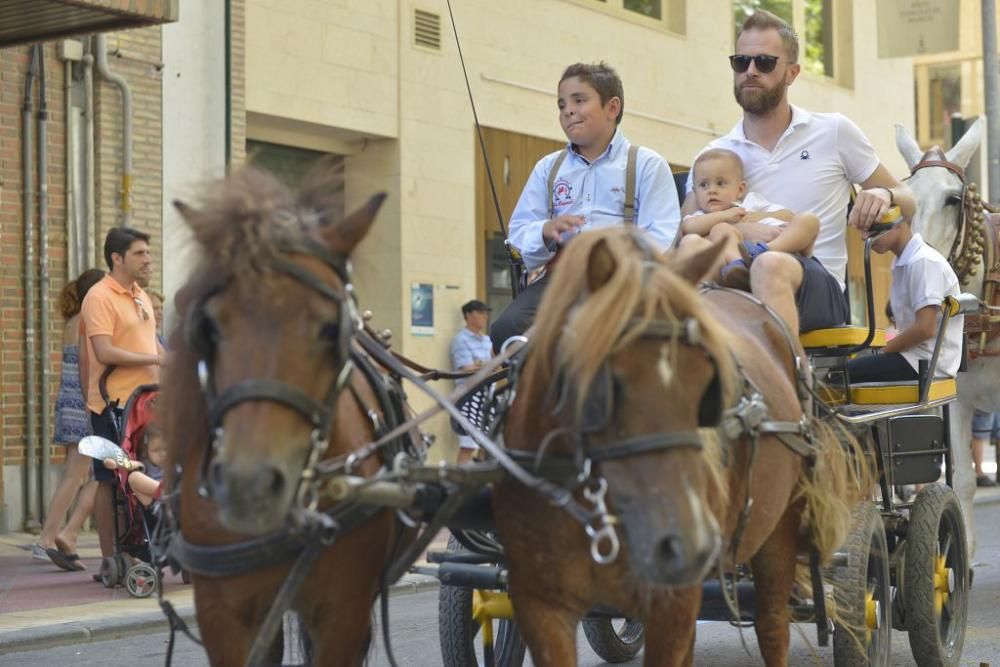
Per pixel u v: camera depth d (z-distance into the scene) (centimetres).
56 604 987
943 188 979
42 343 1365
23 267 1358
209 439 446
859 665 645
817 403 616
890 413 705
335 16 1608
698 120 2170
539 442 464
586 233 449
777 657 587
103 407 1070
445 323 1741
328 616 479
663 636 466
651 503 400
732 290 605
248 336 401
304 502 433
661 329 409
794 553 590
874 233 688
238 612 458
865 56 2602
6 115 1345
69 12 1158
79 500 1145
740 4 2277
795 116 751
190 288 418
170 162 1472
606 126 678
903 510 791
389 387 535
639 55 2044
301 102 1574
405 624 943
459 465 466
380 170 1688
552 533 464
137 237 1075
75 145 1402
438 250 1733
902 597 745
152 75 1452
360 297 454
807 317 652
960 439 1006
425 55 1714
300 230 421
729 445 485
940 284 784
